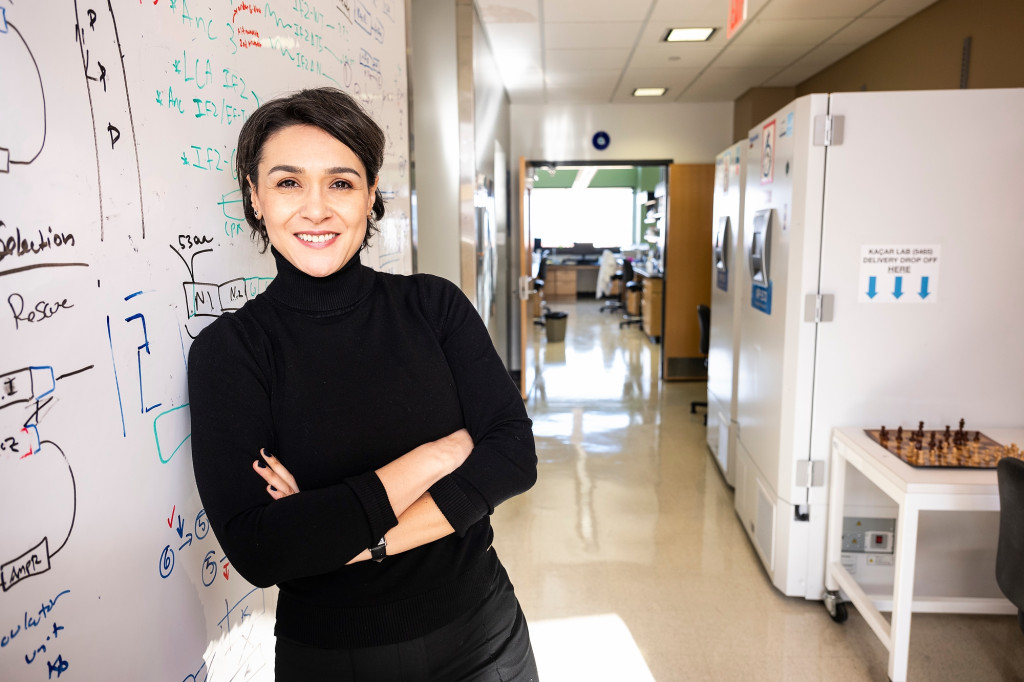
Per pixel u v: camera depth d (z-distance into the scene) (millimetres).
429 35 3727
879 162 2371
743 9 2922
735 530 3307
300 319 955
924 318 2445
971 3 3539
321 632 947
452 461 974
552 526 3369
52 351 697
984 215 2365
